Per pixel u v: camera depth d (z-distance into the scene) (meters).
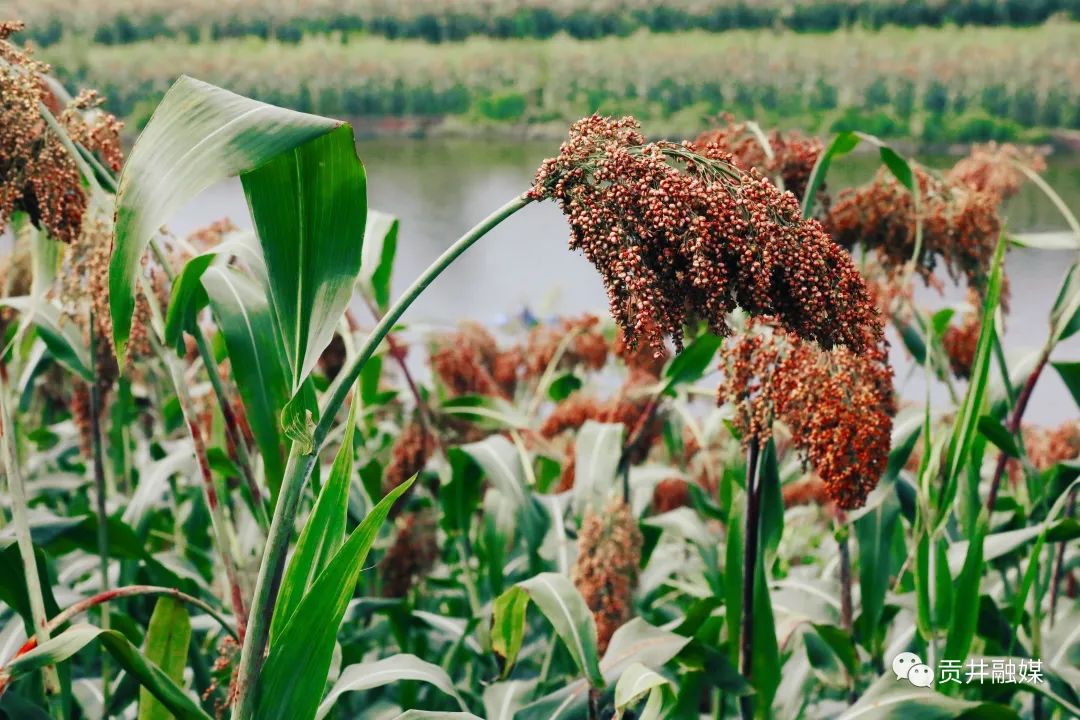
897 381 5.97
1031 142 7.19
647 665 2.82
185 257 3.82
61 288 2.97
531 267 9.34
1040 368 3.50
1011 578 4.39
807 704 4.15
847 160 6.11
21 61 2.53
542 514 4.17
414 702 3.90
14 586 2.59
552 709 3.02
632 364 4.67
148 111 8.14
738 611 3.13
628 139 2.02
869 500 3.25
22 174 2.39
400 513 4.61
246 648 2.03
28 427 6.55
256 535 4.75
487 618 4.29
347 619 3.81
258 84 8.38
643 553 4.36
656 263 1.99
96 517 3.22
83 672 3.87
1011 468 5.19
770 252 1.99
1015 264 6.13
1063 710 3.62
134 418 5.23
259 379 2.68
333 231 1.92
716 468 5.39
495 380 5.86
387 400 5.03
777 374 2.61
